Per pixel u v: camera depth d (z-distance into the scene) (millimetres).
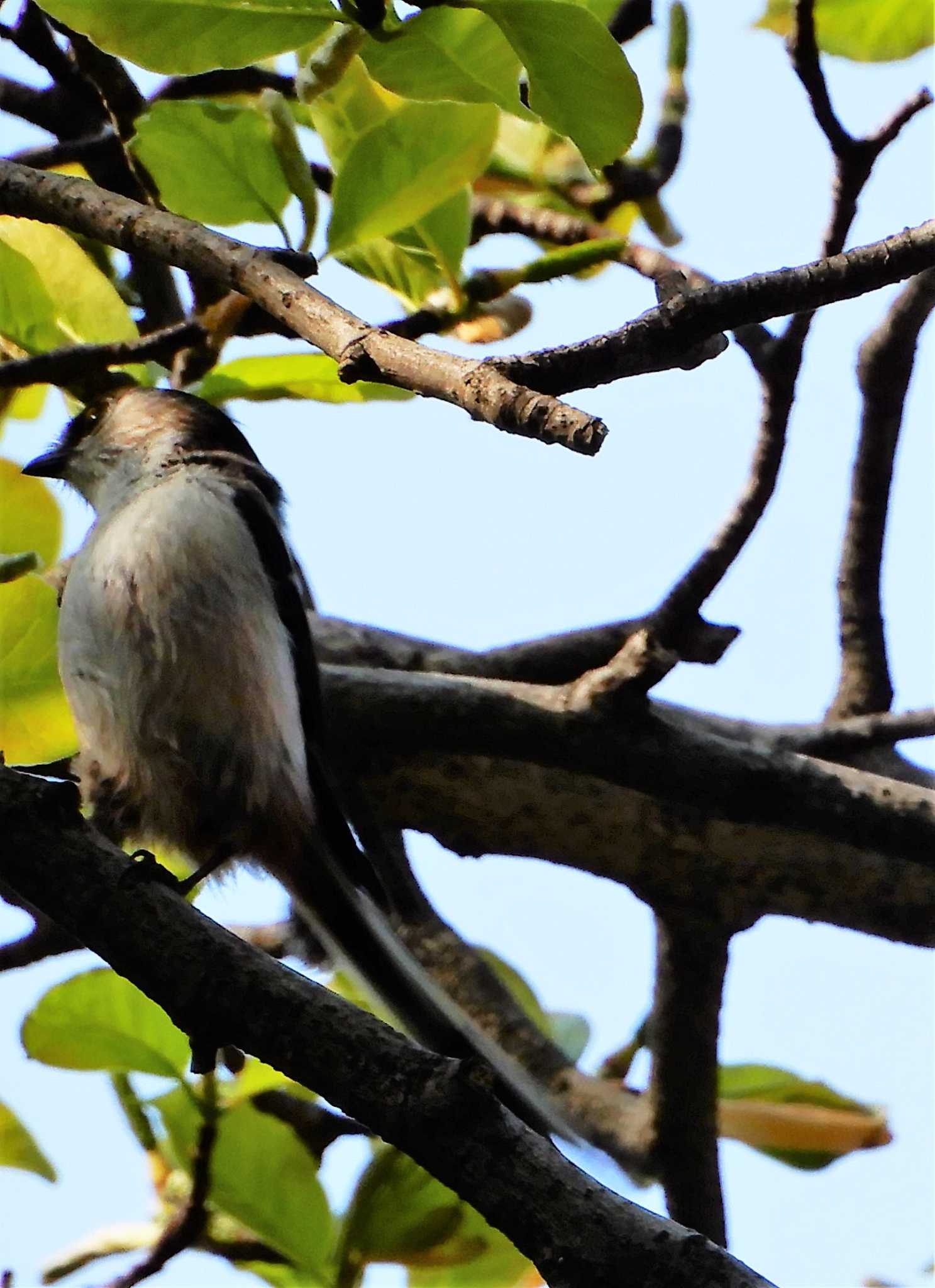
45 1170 6102
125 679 6121
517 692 6496
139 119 5594
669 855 6742
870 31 6559
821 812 6410
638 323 4117
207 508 6344
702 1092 6555
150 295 7445
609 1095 6805
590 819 6836
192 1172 5789
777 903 6781
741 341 6145
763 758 6414
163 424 7027
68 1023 5801
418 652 7695
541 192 7492
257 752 6133
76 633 6172
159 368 7086
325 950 6207
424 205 5742
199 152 5645
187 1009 4094
